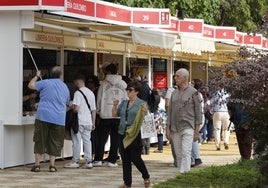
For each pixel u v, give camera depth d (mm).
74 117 18062
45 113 17094
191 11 33000
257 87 11586
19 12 17469
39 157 17328
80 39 20750
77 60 20734
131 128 13906
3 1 17062
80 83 18266
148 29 21000
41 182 15586
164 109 23688
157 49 26656
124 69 23953
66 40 19938
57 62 19625
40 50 18688
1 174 16766
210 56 32219
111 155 18906
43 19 18266
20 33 17516
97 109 18828
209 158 22172
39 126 17141
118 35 21375
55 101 17188
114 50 23156
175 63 29031
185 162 14977
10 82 17578
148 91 19359
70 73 20297
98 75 22047
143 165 14086
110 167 18719
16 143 18109
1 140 17562
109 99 18594
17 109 17516
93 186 15148
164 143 26688
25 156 18453
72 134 18250
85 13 18312
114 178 16500
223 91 11961
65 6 16797
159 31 21781
